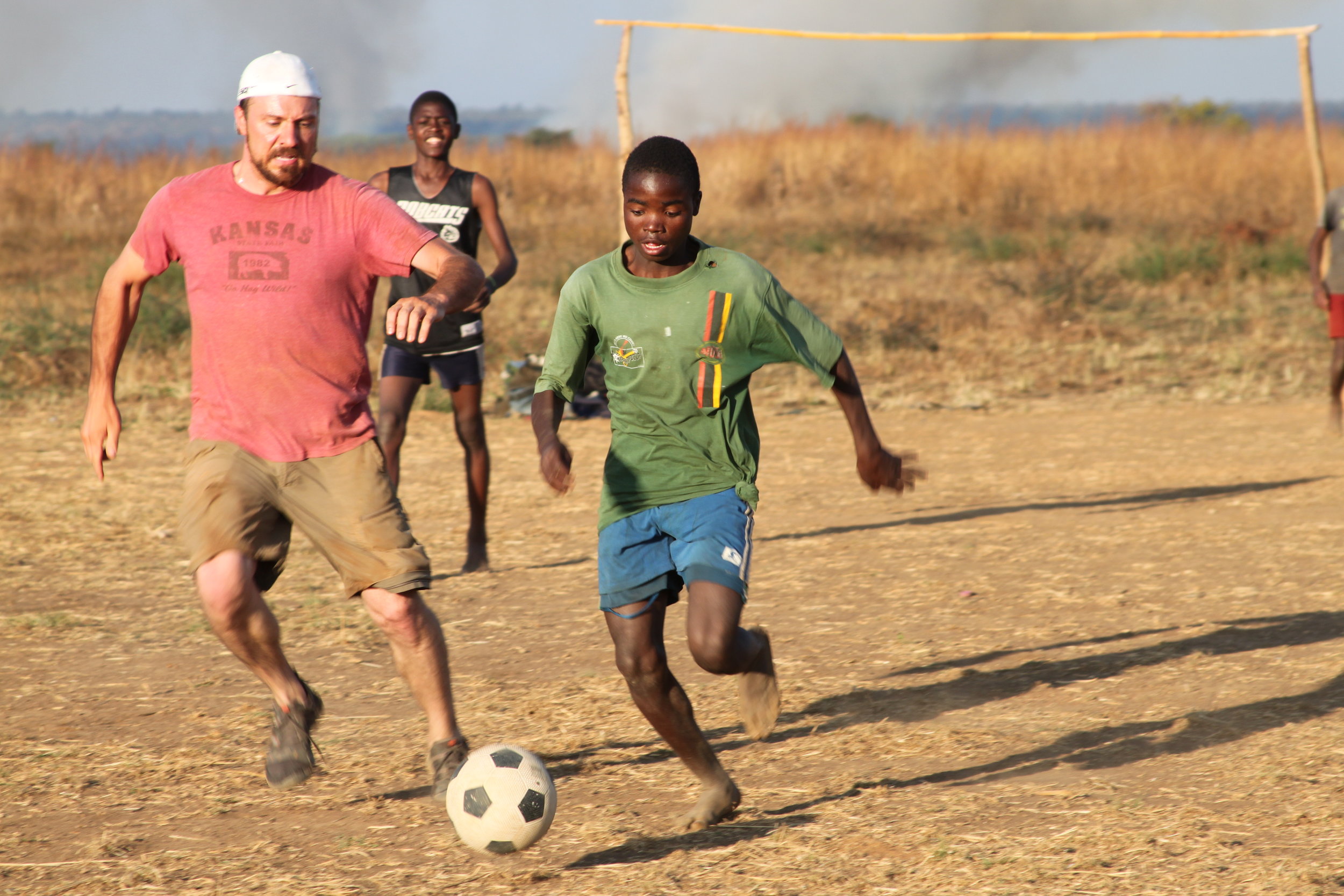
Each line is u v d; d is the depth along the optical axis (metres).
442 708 11.38
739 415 10.72
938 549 20.95
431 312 10.24
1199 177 84.00
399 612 11.06
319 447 10.86
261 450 10.80
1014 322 47.31
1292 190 79.25
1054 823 10.66
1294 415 32.31
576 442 30.81
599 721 13.62
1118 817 10.70
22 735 13.31
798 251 66.25
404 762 12.55
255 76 10.51
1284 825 10.44
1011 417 33.59
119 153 88.31
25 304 48.84
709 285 10.35
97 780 12.13
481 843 9.88
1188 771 11.74
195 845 10.72
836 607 17.89
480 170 89.38
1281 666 14.71
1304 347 42.00
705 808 10.82
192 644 16.61
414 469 28.31
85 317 45.91
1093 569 19.47
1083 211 77.12
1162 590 18.20
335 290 10.80
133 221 78.75
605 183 89.88
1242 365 39.31
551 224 79.00
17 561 20.75
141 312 42.25
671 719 10.59
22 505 24.44
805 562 20.36
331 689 14.90
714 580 10.22
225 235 10.71
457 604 18.53
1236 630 16.19
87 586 19.39
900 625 16.95
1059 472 26.92
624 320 10.44
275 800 11.68
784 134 93.12
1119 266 58.69
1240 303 51.38
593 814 11.23
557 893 9.71
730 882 9.79
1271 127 91.75
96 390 11.45
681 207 10.11
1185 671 14.69
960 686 14.49
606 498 10.86
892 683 14.67
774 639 16.50
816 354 10.52
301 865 10.32
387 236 10.80
